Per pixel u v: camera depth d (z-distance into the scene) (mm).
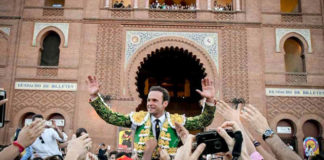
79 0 20391
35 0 20297
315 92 19344
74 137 2889
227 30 20000
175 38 19750
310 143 17250
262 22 20312
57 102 18688
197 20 19969
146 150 2457
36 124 2352
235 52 19672
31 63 19297
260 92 19062
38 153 6457
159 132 3666
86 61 19297
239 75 19312
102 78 19031
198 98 25969
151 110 3707
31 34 19766
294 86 19344
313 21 20500
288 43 21391
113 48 19531
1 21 19797
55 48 20219
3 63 19156
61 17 20000
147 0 20531
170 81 26734
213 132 2357
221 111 3125
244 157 2199
